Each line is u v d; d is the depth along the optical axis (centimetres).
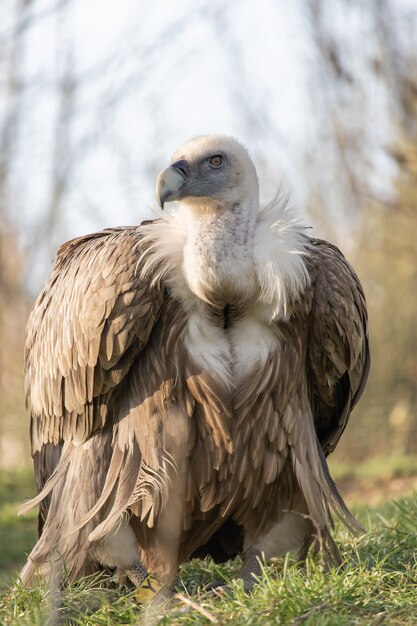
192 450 965
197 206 965
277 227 971
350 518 1010
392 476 2097
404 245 2623
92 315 980
